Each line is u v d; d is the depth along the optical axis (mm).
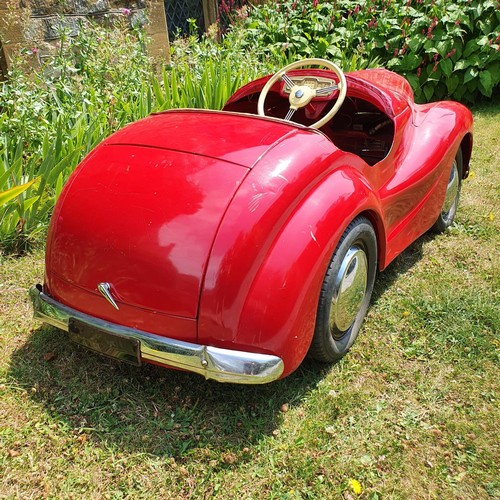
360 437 2201
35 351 2646
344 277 2357
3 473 2031
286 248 2066
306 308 2113
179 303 2004
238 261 1977
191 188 2092
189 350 2006
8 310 2961
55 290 2299
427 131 3340
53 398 2377
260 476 2037
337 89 2982
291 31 6945
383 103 3023
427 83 6734
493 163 4840
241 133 2340
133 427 2238
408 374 2521
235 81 4949
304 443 2170
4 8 4773
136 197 2129
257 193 2064
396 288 3146
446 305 2949
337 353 2514
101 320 2170
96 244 2123
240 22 6934
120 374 2520
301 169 2195
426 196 3217
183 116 2613
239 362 1980
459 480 2023
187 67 5059
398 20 6934
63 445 2152
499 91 6988
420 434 2211
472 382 2467
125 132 2545
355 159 2527
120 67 4855
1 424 2236
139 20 5633
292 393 2408
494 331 2781
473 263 3381
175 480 2029
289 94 3193
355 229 2367
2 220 3396
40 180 3482
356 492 1968
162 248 2018
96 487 1993
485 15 6629
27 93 4035
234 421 2268
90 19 5523
